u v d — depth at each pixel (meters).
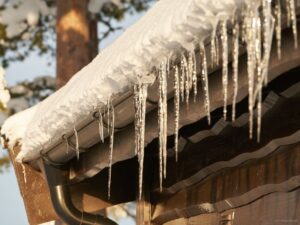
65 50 10.38
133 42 3.19
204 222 4.32
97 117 3.63
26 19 12.25
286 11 2.44
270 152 3.58
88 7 11.22
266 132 3.54
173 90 3.17
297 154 3.36
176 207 4.61
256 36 2.47
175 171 4.62
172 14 2.83
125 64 3.09
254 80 2.75
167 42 2.79
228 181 4.01
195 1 2.56
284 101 3.39
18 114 5.07
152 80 3.10
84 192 5.04
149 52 2.93
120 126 3.73
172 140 4.50
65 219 4.83
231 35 2.63
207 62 2.86
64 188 4.71
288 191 3.46
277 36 2.45
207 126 4.04
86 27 10.61
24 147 4.64
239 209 3.93
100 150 4.22
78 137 4.01
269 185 3.56
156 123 3.56
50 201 5.07
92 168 4.39
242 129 3.80
